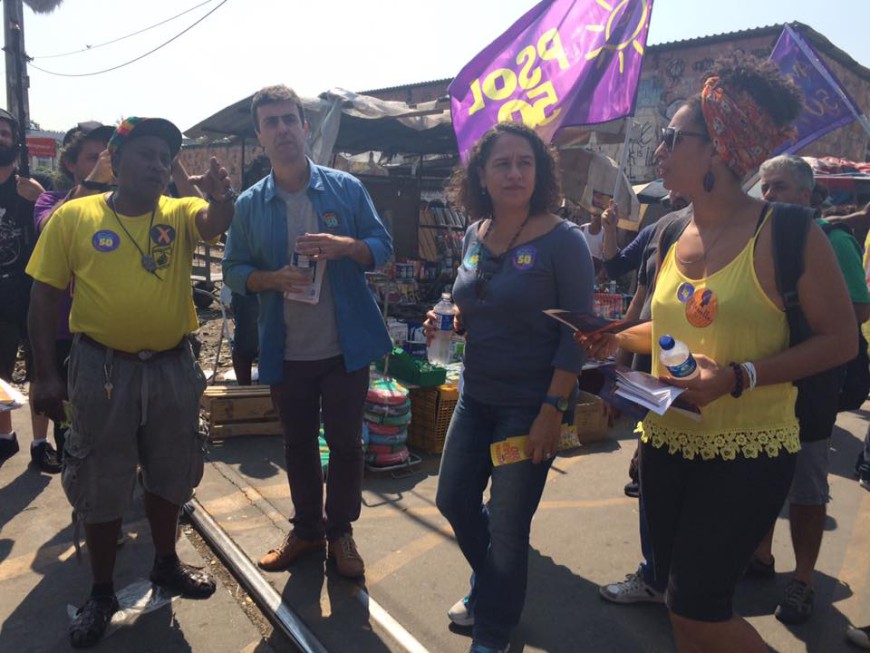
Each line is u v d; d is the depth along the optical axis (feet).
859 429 18.78
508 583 7.55
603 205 24.18
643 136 45.75
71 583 9.73
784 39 15.25
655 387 5.69
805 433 8.84
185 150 62.39
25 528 11.21
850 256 9.70
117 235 8.14
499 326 7.67
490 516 7.68
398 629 8.75
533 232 7.66
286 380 9.77
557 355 7.39
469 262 8.13
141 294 8.12
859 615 9.60
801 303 5.50
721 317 5.67
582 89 14.02
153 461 8.76
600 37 13.87
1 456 13.88
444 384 15.33
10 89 33.14
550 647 8.66
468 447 8.13
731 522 5.66
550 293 7.49
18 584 9.66
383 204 32.71
